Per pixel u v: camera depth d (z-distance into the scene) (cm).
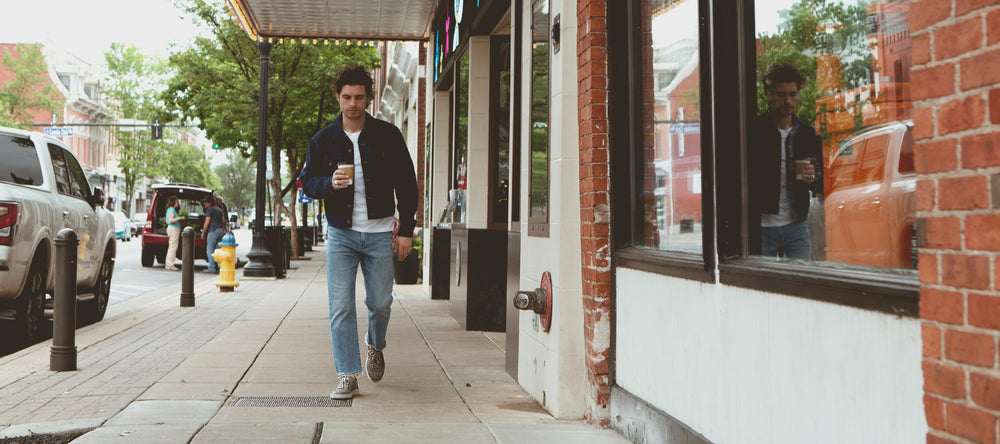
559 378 501
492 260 911
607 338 478
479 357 738
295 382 596
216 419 471
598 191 477
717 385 345
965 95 190
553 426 473
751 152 334
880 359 239
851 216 273
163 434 422
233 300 1269
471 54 940
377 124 559
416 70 1753
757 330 311
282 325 942
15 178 862
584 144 490
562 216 504
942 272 199
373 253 559
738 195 341
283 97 2394
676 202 407
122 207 9150
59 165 951
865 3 272
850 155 276
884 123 261
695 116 387
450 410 519
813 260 295
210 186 10831
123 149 8288
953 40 194
